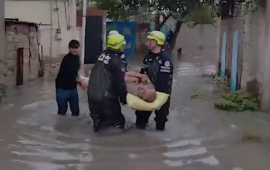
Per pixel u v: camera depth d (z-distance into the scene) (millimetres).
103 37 20594
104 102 6977
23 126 7324
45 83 12648
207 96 10789
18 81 11914
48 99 9906
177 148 6246
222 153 6051
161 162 5637
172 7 16891
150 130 7223
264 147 6352
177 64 20516
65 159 5699
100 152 6004
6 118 7891
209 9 17047
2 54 10883
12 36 11648
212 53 29172
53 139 6590
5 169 5301
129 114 8398
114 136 6797
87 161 5629
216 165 5562
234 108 8992
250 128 7453
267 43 8695
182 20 17625
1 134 6812
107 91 6969
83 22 16250
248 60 9953
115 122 7156
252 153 6066
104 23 20719
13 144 6305
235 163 5648
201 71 17281
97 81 6965
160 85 7133
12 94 10461
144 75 7227
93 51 19641
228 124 7754
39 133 6906
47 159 5691
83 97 10227
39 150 6055
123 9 17828
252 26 9727
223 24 13680
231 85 11562
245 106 8977
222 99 9461
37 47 14008
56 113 8375
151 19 20688
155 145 6363
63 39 19078
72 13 19312
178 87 12391
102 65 6969
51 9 18828
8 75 11422
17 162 5555
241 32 10727
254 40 9547
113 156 5840
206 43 32594
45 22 18781
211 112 8812
